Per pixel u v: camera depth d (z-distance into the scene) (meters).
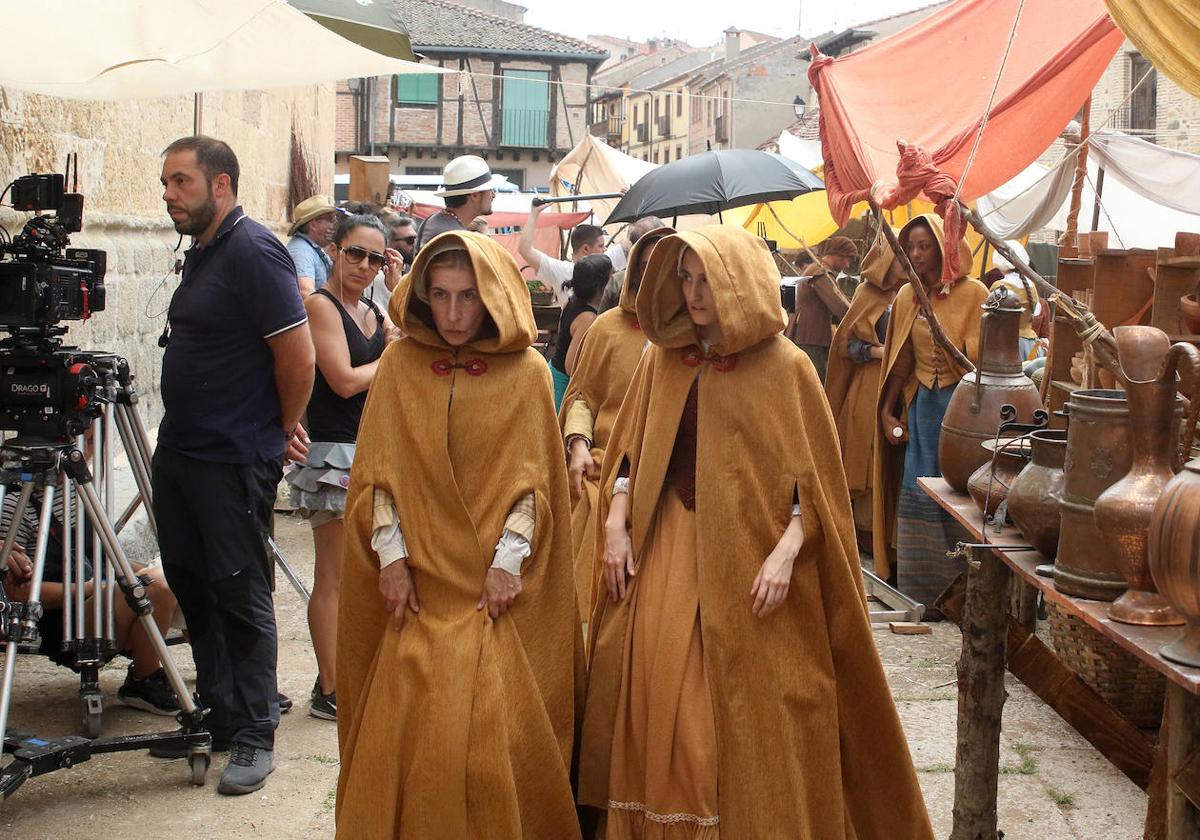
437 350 3.48
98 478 4.54
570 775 3.62
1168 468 2.78
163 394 4.46
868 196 6.00
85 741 4.24
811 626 3.45
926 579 6.88
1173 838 2.61
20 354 4.12
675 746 3.40
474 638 3.31
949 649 6.26
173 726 4.92
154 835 4.05
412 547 3.38
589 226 9.29
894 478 7.42
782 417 3.41
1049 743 5.02
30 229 4.09
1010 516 3.39
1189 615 2.46
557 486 3.51
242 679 4.48
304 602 6.72
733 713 3.34
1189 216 13.97
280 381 4.49
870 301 7.70
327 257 7.67
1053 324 6.83
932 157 6.33
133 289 8.28
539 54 45.50
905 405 7.17
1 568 4.16
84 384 4.17
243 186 11.56
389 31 7.62
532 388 3.47
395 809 3.25
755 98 48.28
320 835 4.09
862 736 3.54
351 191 12.10
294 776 4.53
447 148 45.66
